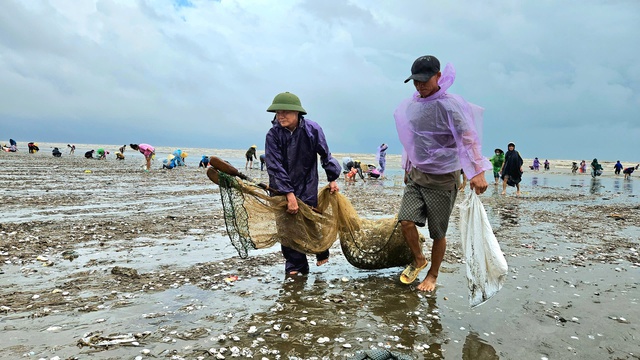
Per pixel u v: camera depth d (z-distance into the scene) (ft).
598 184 85.76
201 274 16.74
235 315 12.69
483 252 13.21
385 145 89.30
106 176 68.08
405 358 9.76
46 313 12.42
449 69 14.07
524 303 14.14
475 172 13.57
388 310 13.38
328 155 16.93
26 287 14.66
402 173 111.34
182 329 11.59
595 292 15.28
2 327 11.40
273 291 15.01
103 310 12.80
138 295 14.19
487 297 13.08
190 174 79.66
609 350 10.87
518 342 11.27
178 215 31.12
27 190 44.47
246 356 10.21
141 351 10.28
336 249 22.08
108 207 34.40
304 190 16.85
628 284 16.25
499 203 45.55
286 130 16.48
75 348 10.32
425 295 14.89
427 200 15.17
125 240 22.39
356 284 16.03
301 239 16.60
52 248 20.13
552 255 20.79
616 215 34.96
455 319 12.74
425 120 14.46
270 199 16.24
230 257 19.45
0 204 33.86
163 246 21.30
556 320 12.74
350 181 77.10
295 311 13.12
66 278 15.78
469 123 13.75
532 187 75.10
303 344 10.91
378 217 32.91
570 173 142.31
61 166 89.66
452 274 17.52
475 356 10.48
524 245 23.03
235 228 15.79
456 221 32.14
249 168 110.83
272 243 16.61
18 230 23.75
